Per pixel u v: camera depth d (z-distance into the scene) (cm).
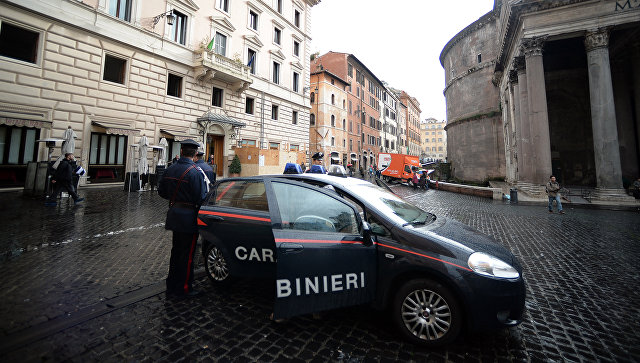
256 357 230
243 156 2023
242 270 323
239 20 2105
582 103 2191
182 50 1719
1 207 800
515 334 278
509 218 974
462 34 3253
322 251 258
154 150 1574
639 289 387
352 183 350
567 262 505
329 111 3556
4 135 1131
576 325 296
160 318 290
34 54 1187
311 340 257
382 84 5206
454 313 244
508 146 2356
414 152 7544
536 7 1484
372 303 272
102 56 1373
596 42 1390
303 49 2794
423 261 254
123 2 1476
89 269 411
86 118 1316
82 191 1205
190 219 340
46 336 248
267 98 2361
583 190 1712
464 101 3228
